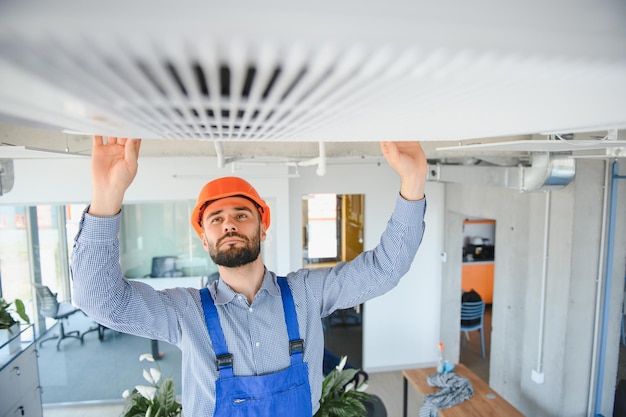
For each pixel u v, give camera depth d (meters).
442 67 0.29
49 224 5.06
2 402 3.71
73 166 4.78
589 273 3.79
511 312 4.75
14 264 5.08
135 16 0.20
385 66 0.28
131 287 1.01
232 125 0.51
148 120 0.47
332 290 1.16
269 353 1.05
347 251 6.46
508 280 4.79
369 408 3.78
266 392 1.02
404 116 0.47
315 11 0.21
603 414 3.94
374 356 6.14
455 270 6.04
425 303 6.15
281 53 0.25
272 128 0.55
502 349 4.94
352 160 5.53
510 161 3.81
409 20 0.23
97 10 0.19
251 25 0.21
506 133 0.68
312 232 6.45
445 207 6.02
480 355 6.62
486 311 8.24
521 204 4.53
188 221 5.12
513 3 0.24
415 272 6.09
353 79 0.31
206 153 3.59
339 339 6.43
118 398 5.38
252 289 1.11
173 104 0.38
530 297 4.25
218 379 1.02
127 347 5.38
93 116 0.44
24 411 4.05
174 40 0.22
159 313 1.03
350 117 0.47
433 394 3.97
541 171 3.34
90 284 0.91
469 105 0.41
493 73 0.30
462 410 3.75
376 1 0.22
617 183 3.68
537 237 4.13
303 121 0.49
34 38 0.22
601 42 0.27
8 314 4.07
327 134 0.64
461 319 6.41
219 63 0.27
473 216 5.39
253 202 1.17
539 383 4.15
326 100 0.38
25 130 2.94
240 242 1.07
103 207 0.87
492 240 8.53
